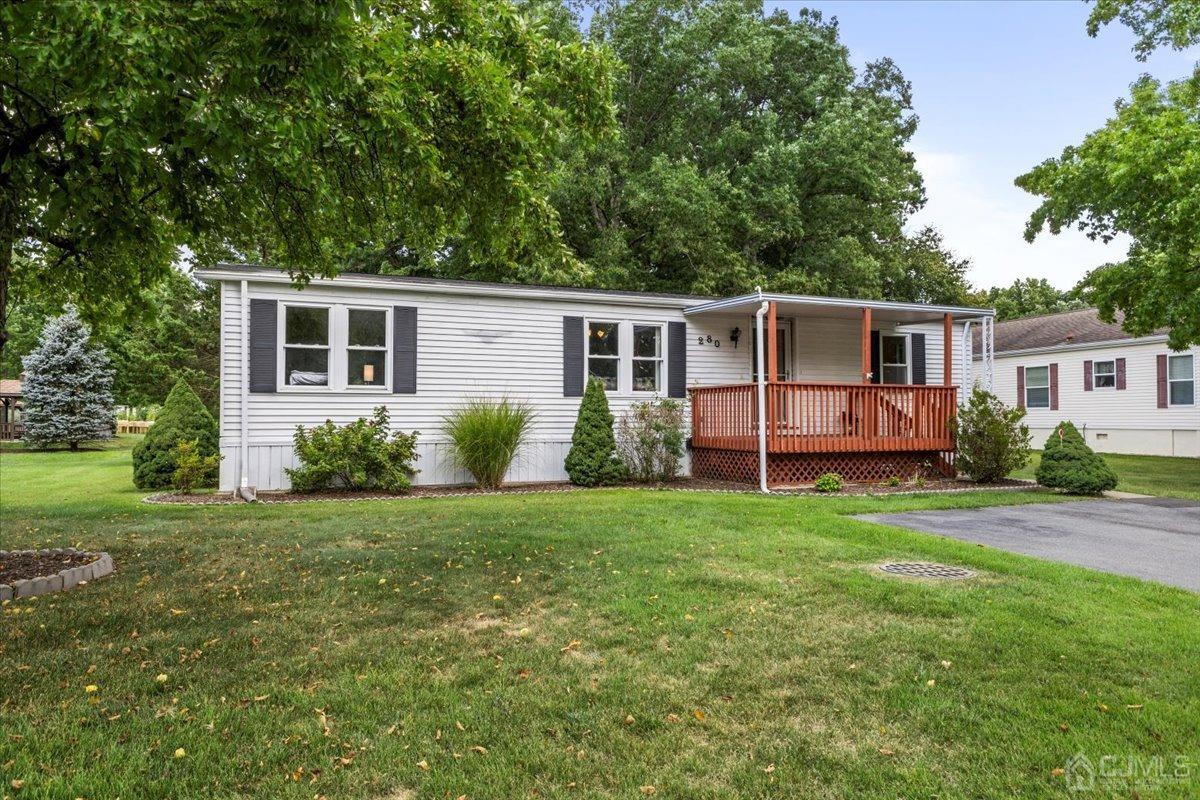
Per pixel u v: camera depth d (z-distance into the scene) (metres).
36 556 5.83
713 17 21.67
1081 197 13.58
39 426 23.08
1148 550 6.75
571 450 12.33
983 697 3.29
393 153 4.90
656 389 13.64
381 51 4.28
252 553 6.23
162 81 3.26
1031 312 40.97
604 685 3.43
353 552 6.27
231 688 3.38
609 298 13.05
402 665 3.67
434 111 5.04
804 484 12.20
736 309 13.05
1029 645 3.94
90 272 5.97
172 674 3.53
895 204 23.94
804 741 2.88
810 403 12.38
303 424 11.11
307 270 6.52
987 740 2.89
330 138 4.84
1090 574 5.54
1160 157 11.54
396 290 11.66
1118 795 2.48
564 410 12.84
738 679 3.50
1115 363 20.11
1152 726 3.00
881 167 21.34
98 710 3.13
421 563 5.83
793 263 21.91
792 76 22.61
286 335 11.08
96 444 25.89
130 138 3.44
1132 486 12.21
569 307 12.89
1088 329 22.08
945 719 3.07
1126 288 13.91
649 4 21.62
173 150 4.21
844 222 21.77
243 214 5.77
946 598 4.81
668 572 5.52
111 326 6.90
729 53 20.78
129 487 12.42
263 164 4.80
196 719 3.05
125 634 4.13
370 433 10.77
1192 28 13.70
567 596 4.90
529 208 5.91
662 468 12.86
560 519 7.97
